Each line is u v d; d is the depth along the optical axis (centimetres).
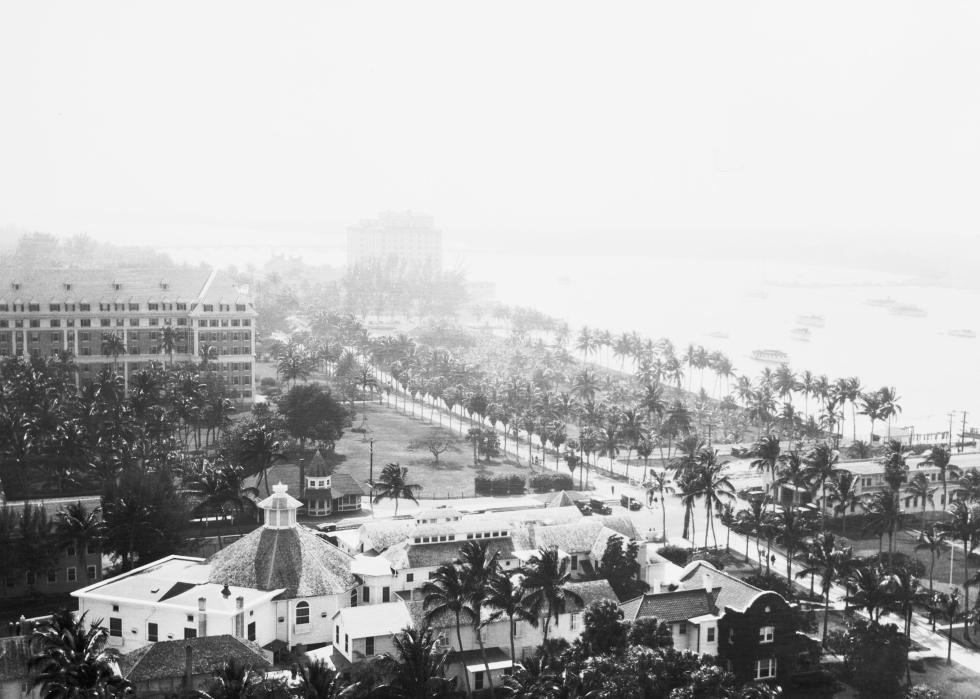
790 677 15762
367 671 13575
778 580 18875
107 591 15700
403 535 18562
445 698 13525
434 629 15025
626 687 12294
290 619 15950
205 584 15988
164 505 18662
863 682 15662
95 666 11488
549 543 18800
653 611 15688
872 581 16250
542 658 13550
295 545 16638
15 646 13075
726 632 15675
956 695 15625
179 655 13500
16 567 17362
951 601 17788
